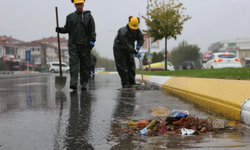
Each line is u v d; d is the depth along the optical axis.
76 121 4.36
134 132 3.61
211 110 5.14
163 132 3.53
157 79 12.47
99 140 3.28
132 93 8.26
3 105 6.07
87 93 8.37
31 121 4.39
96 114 4.92
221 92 5.05
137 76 21.17
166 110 5.28
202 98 5.66
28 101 6.70
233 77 7.53
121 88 9.94
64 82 9.73
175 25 24.05
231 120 4.26
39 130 3.82
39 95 7.98
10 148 3.05
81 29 9.05
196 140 3.17
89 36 9.29
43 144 3.17
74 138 3.39
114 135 3.49
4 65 59.38
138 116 4.71
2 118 4.65
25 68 72.69
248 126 3.80
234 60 20.58
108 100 6.72
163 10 23.86
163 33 23.88
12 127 4.00
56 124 4.17
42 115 4.88
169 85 9.30
